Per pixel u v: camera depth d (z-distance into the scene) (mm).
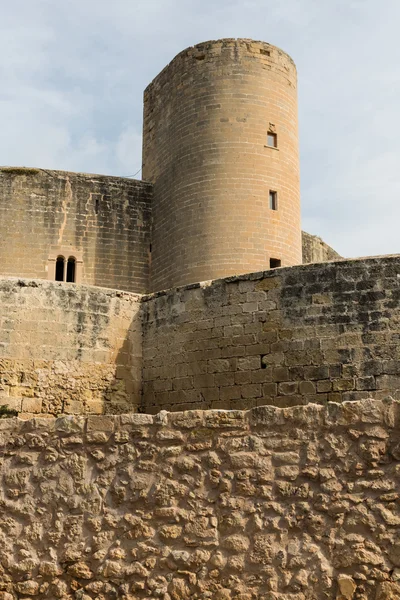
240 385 16281
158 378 17969
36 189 33781
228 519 7996
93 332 18000
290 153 32031
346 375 15055
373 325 15086
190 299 17672
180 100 32469
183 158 31719
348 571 7488
